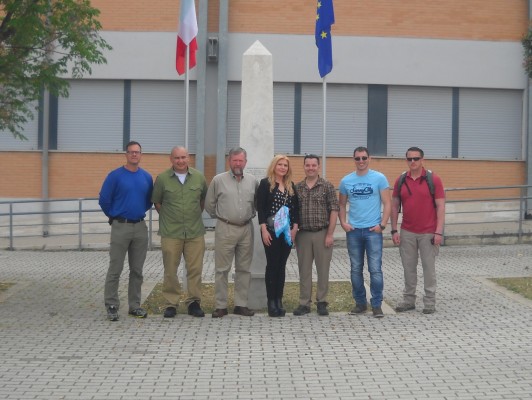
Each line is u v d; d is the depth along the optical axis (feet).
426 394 22.09
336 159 71.67
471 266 49.39
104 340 29.09
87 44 39.70
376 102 72.02
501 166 72.69
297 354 26.94
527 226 68.44
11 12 37.91
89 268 50.24
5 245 65.36
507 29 72.49
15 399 21.61
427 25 71.92
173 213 33.47
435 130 72.54
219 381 23.54
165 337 29.66
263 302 35.60
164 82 71.31
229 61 71.15
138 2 70.85
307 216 33.58
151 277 46.09
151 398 21.83
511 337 29.32
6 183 70.74
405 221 34.65
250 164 35.86
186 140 41.27
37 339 29.14
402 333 30.30
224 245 33.55
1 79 39.42
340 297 38.24
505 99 73.10
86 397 21.86
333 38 71.51
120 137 71.31
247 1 71.10
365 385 23.07
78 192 71.00
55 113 70.95
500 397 21.74
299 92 71.56
